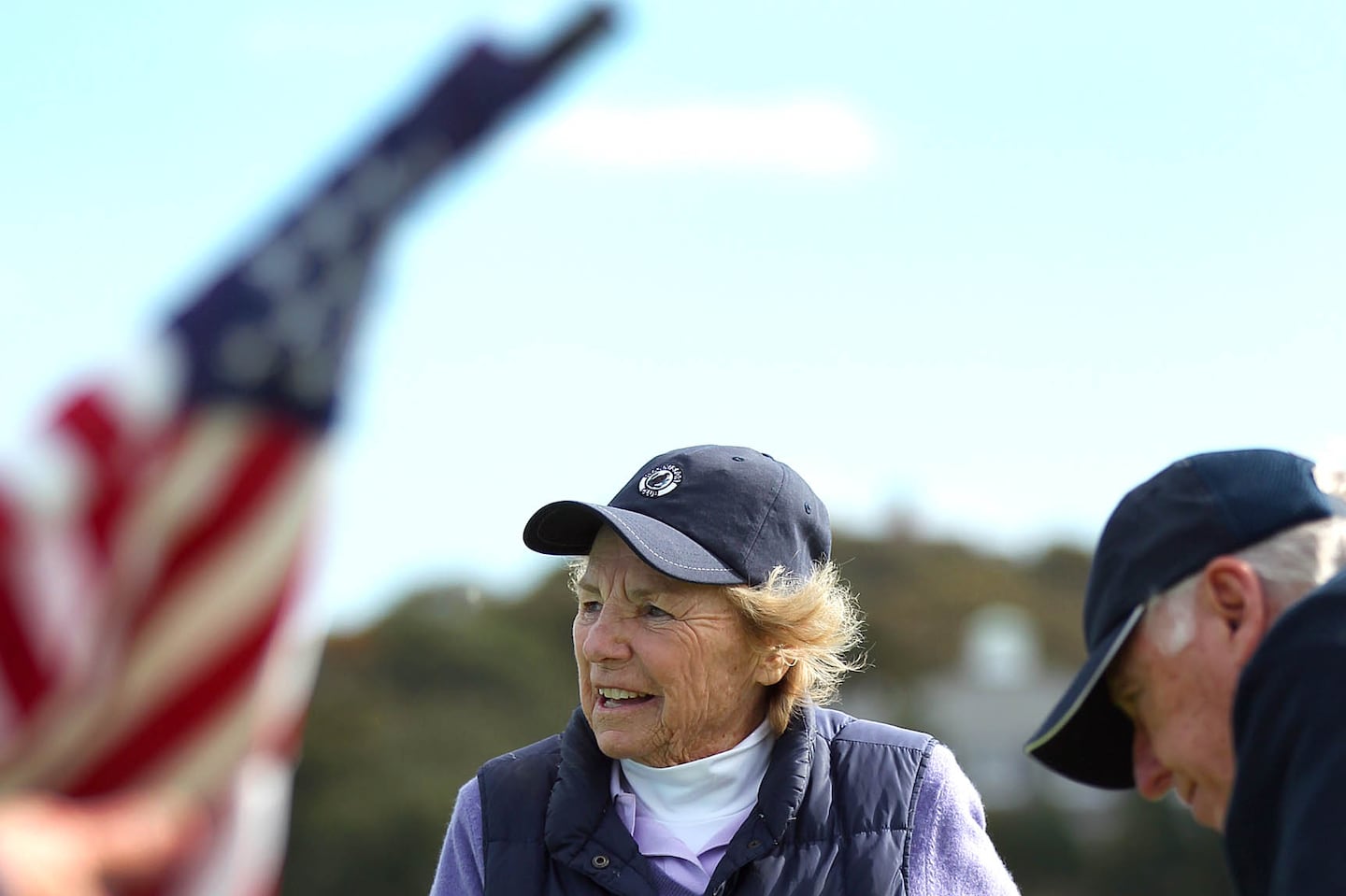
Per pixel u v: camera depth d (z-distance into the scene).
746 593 4.80
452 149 1.61
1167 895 39.91
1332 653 3.03
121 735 1.66
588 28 1.57
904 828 4.79
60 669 1.62
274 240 1.63
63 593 1.61
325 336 1.63
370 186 1.62
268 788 1.77
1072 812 42.53
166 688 1.66
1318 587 3.24
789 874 4.65
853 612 5.29
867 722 5.18
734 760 4.89
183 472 1.62
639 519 4.89
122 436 1.62
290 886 39.84
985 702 53.81
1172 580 3.43
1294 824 2.97
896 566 60.88
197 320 1.62
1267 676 3.11
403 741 41.41
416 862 39.25
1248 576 3.34
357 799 40.28
